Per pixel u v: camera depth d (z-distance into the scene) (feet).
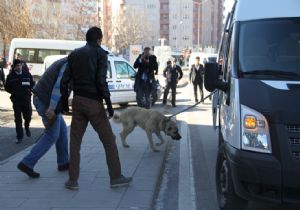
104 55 21.16
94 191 21.59
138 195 20.99
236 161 16.44
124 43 266.77
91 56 20.88
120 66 58.49
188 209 20.30
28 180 23.44
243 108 16.58
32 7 158.40
